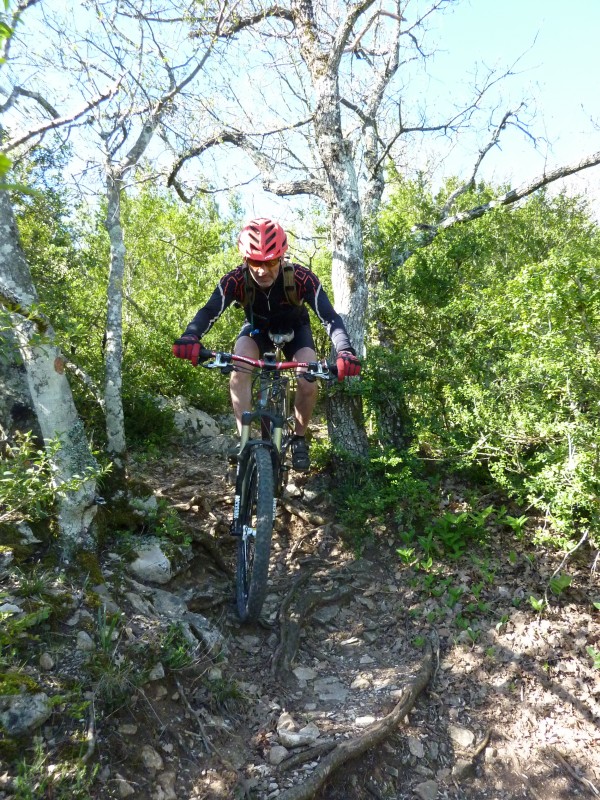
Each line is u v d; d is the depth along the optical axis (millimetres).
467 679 4086
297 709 3684
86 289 7449
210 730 3311
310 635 4387
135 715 3104
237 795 3006
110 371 4672
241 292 4137
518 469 5066
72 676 3072
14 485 3166
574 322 4312
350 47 8016
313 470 5945
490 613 4539
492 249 8570
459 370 5699
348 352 3791
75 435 3805
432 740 3670
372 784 3342
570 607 4539
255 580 3578
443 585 4715
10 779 2584
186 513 5219
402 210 9906
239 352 4250
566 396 4695
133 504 4465
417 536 5195
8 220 3613
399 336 7059
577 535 5008
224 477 6160
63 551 3748
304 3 6340
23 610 3260
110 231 5062
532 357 4734
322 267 9633
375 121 9289
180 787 2975
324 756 3268
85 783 2678
